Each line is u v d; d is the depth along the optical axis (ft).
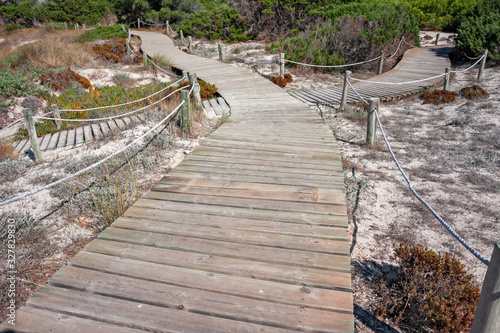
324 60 49.11
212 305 8.80
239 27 72.28
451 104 33.68
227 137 22.82
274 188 15.34
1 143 25.82
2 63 45.75
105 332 8.06
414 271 10.94
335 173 16.97
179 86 36.63
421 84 40.65
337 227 12.25
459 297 10.24
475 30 50.37
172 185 15.75
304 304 8.82
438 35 67.10
